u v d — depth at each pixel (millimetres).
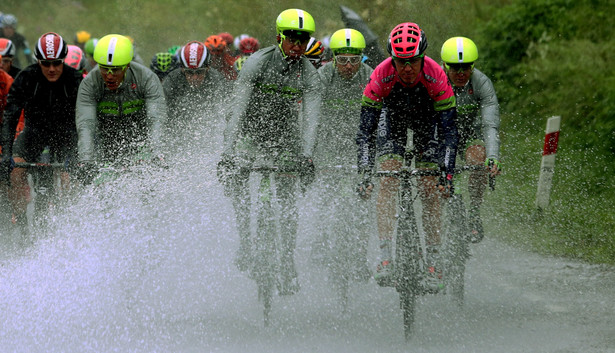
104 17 52594
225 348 11055
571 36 29109
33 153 16219
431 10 30906
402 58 10875
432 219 12211
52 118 15812
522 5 30797
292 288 12602
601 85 25281
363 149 11656
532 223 17516
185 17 47375
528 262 15609
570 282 14383
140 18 48906
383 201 11984
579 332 11523
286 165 12602
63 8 56562
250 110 12750
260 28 41125
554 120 18672
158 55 22797
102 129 14328
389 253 11828
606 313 12469
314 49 15898
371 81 11609
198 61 16891
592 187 20234
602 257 15852
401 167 12125
